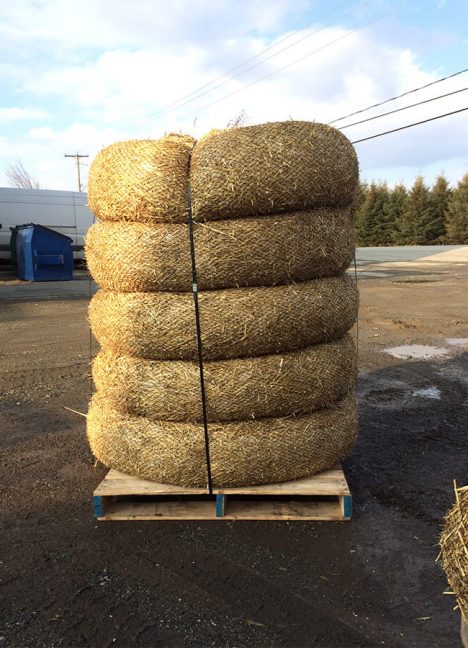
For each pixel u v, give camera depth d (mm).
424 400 5266
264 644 2104
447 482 3535
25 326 9859
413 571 2559
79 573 2564
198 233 2826
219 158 2754
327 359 3121
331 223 3031
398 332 8695
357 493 3379
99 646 2105
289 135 2795
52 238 19125
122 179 2898
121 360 3180
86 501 3301
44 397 5512
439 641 2115
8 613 2293
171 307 2922
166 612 2287
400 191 42938
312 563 2627
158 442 3021
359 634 2152
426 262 24516
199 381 2963
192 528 2955
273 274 2908
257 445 2973
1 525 3023
